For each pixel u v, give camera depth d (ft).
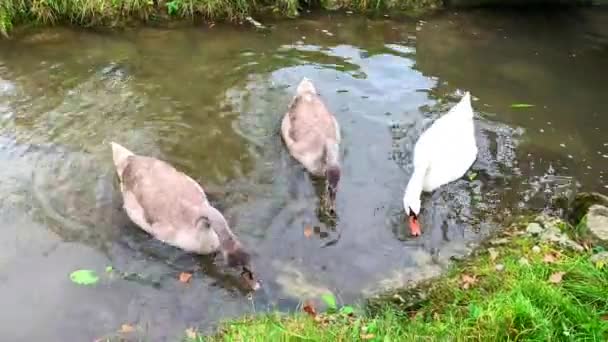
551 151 24.99
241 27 32.09
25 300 18.48
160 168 21.52
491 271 19.02
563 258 19.22
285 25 32.35
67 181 22.74
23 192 22.13
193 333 17.58
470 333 16.38
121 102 26.58
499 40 31.94
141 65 28.94
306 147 23.62
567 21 33.65
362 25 32.71
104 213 21.70
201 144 24.67
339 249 20.54
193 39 31.01
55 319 17.97
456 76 29.12
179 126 25.46
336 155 22.48
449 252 20.47
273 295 18.88
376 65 29.63
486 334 16.08
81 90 27.20
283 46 30.78
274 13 33.06
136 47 30.19
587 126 26.35
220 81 28.14
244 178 23.29
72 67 28.60
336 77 28.63
